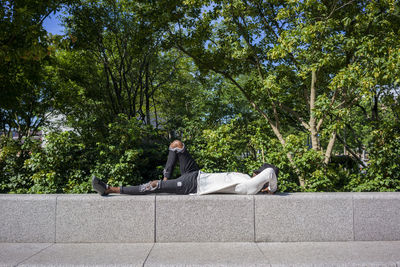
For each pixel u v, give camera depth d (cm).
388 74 648
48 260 333
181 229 405
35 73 995
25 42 733
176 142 451
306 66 860
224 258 338
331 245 389
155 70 1795
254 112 1349
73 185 761
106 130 907
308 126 1009
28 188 830
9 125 1459
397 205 413
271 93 1031
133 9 1121
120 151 809
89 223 405
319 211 410
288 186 687
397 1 831
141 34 1156
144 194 429
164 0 1004
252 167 695
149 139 977
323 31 781
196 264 318
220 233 405
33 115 1546
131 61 1567
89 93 1523
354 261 327
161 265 318
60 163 788
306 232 409
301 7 831
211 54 1110
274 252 360
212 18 1011
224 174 434
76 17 1298
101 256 346
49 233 406
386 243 398
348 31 909
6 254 355
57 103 1548
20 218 407
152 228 405
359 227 411
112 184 753
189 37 1081
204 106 1469
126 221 405
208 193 425
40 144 827
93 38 1334
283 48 792
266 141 771
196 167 450
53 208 406
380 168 682
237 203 407
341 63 876
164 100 2223
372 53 730
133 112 1566
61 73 1502
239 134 855
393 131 697
